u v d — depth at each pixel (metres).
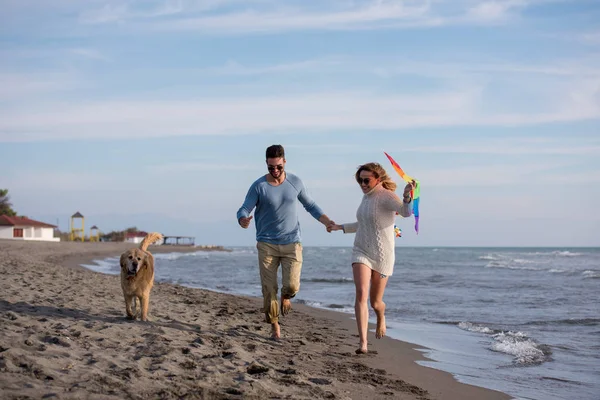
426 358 6.30
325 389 4.36
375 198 5.76
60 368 4.07
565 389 5.09
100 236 98.19
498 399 4.70
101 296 8.79
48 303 7.37
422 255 70.69
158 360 4.61
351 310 10.78
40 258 26.88
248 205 5.86
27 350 4.46
